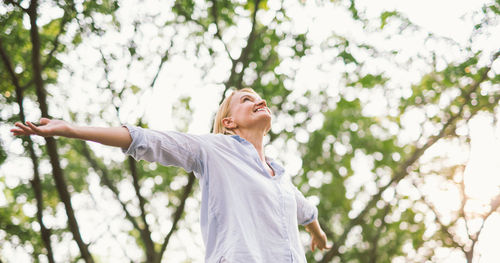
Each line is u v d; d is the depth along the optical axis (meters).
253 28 9.28
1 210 9.63
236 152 2.33
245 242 2.07
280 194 2.28
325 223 11.59
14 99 8.02
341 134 11.65
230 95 2.71
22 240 9.57
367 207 10.50
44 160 9.18
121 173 10.63
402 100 10.83
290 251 2.16
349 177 11.83
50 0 7.28
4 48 7.73
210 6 9.31
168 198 11.06
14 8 7.14
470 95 10.37
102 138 2.06
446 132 10.79
